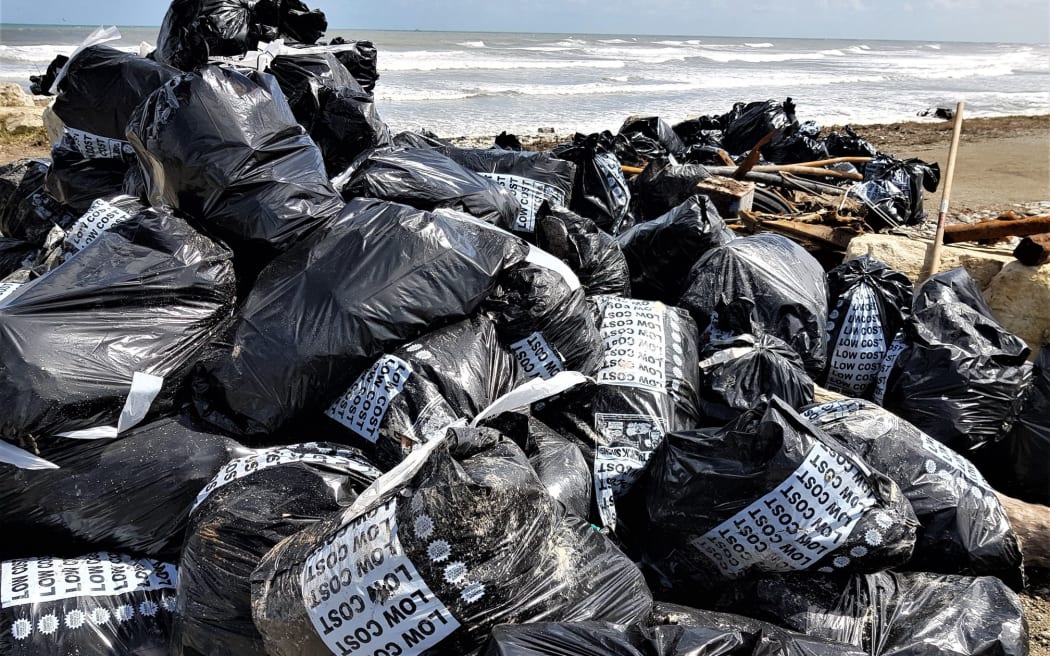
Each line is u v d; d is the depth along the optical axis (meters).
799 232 5.25
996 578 2.38
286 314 2.43
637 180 5.71
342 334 2.39
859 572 2.28
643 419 2.83
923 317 3.60
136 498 2.27
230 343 2.43
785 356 3.26
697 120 8.88
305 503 2.08
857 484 2.24
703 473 2.34
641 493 2.66
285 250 2.70
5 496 2.25
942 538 2.54
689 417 2.99
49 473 2.24
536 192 4.13
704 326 3.63
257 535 2.02
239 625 1.96
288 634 1.79
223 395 2.38
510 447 1.88
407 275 2.52
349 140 3.81
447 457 1.69
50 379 2.20
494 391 2.64
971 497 2.61
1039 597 2.80
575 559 1.99
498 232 2.88
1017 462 3.24
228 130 2.69
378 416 2.40
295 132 2.90
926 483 2.60
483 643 1.72
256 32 4.54
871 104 20.41
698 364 3.25
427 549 1.65
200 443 2.35
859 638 2.14
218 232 2.73
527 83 23.92
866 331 3.69
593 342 2.96
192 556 2.05
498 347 2.77
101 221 3.03
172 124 2.70
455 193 3.26
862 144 8.24
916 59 58.25
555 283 2.88
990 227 4.80
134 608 2.15
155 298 2.47
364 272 2.50
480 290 2.68
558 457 2.55
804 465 2.18
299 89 3.88
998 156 11.84
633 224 5.27
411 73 26.67
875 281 3.84
